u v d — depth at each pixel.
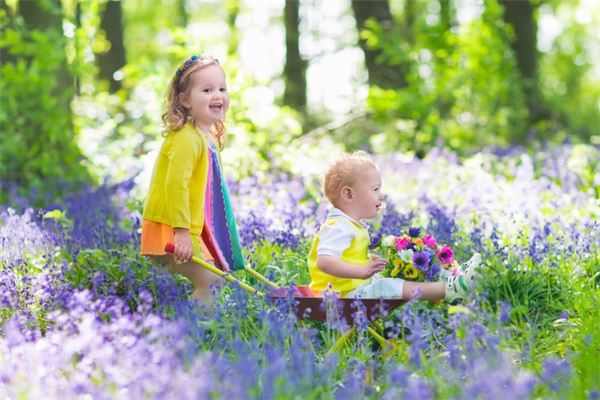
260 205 10.65
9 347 5.95
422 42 22.95
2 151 16.45
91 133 18.16
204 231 7.35
